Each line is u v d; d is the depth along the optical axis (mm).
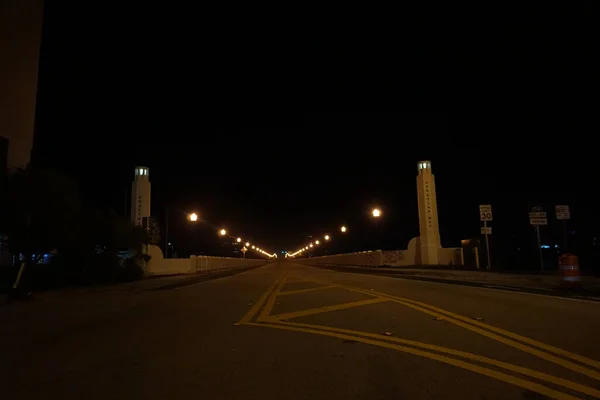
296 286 24578
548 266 31406
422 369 6965
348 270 47781
